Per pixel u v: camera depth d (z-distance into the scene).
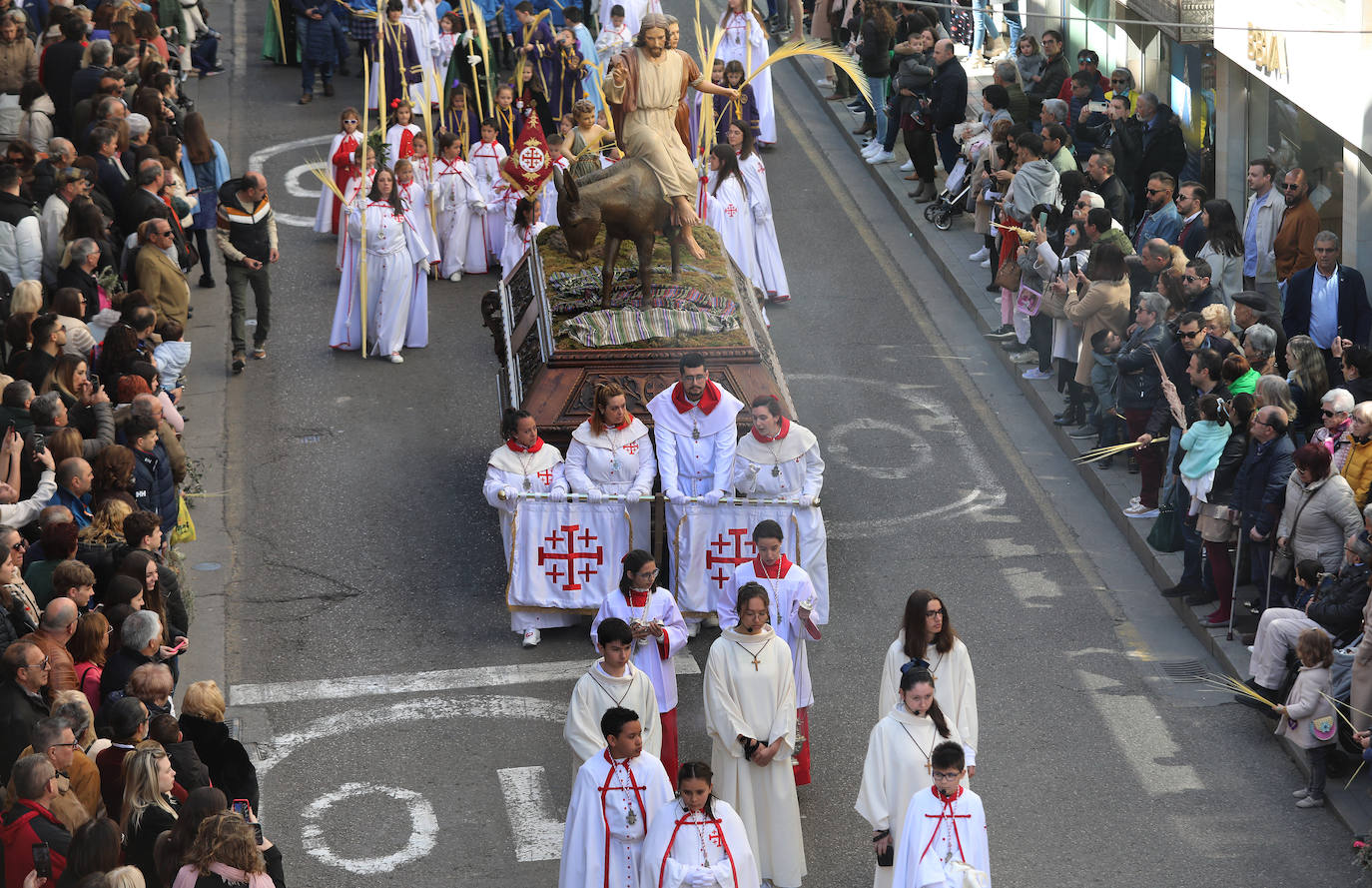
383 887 12.70
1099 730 14.60
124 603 12.83
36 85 23.92
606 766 11.00
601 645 12.02
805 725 13.68
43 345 16.12
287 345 22.72
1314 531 14.31
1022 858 12.92
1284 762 14.03
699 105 26.30
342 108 31.66
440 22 30.89
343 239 23.53
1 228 18.97
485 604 16.94
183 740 11.34
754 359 16.94
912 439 20.19
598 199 16.91
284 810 13.66
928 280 24.83
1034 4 31.72
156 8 32.34
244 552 17.84
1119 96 23.44
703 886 10.41
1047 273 20.05
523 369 17.64
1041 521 18.33
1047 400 20.59
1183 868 12.75
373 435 20.39
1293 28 20.50
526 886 12.70
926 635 11.84
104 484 14.80
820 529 15.77
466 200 24.92
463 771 14.19
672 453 15.97
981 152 24.64
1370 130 18.66
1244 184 23.45
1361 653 12.95
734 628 12.28
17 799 10.40
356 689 15.45
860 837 13.31
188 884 9.74
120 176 21.34
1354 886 12.48
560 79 27.88
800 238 26.42
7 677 11.79
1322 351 18.12
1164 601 16.67
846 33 32.09
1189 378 16.97
